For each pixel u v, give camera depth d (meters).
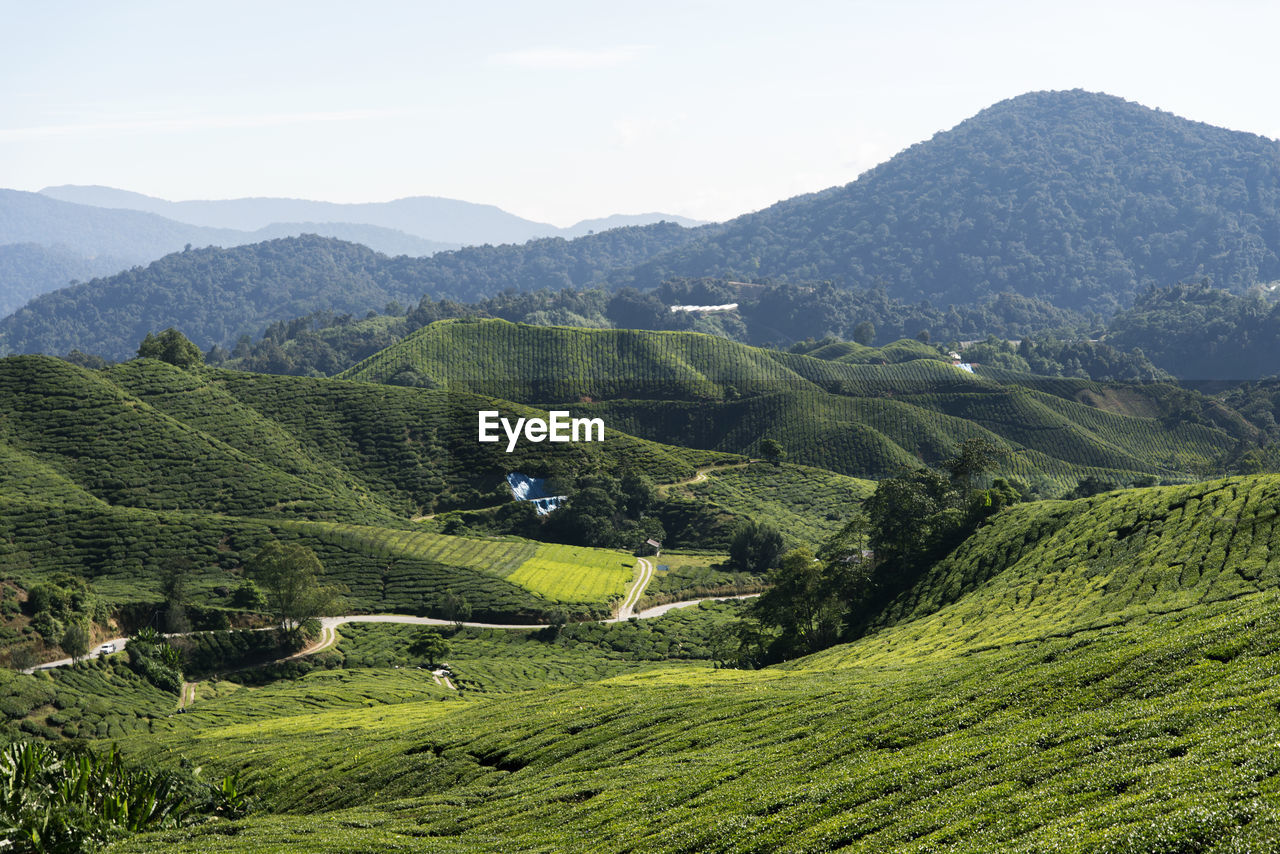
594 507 186.12
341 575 145.50
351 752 52.06
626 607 149.75
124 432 176.88
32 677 93.50
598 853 29.89
